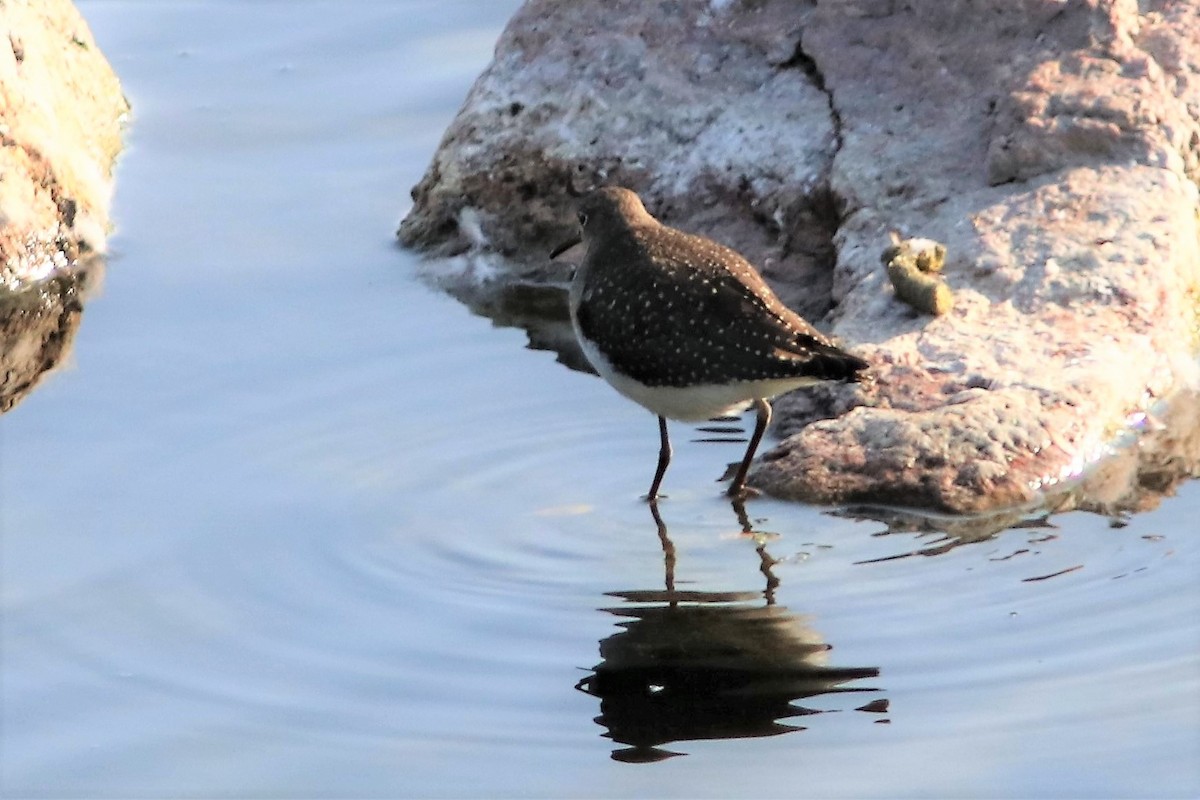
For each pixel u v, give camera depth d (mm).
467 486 12453
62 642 10625
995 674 9883
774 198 15406
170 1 21953
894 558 11203
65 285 16062
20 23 17172
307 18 21516
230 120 19188
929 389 12625
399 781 9234
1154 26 15266
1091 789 8867
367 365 14469
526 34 17172
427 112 19250
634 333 11711
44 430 13344
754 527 11719
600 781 9148
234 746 9602
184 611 10930
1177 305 13508
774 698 9789
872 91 15578
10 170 16234
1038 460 11938
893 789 8953
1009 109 14734
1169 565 10883
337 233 17031
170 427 13375
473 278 16344
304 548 11641
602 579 11180
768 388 11391
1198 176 14508
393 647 10484
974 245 13953
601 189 12648
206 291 15906
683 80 16453
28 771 9438
